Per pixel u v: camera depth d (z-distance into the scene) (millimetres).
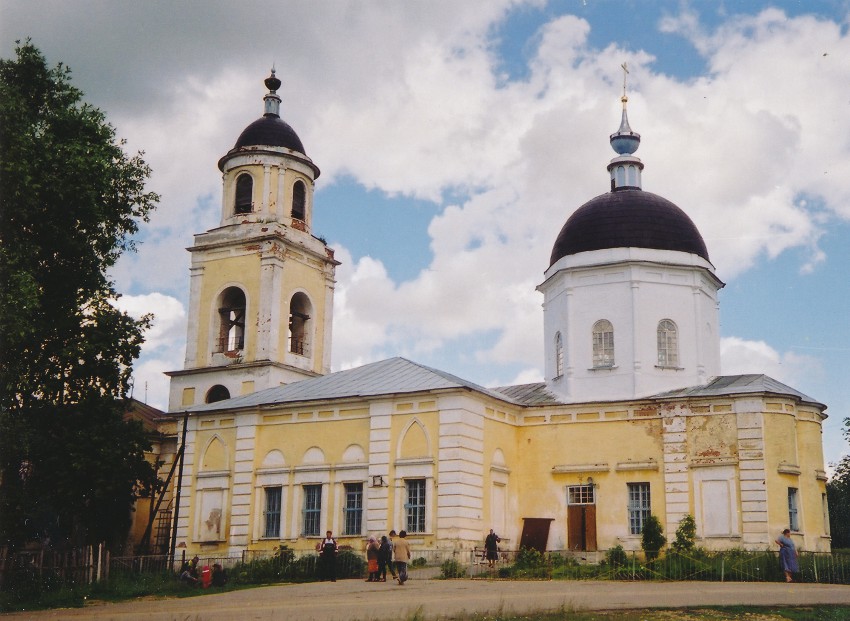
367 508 40625
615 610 23734
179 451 45469
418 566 37688
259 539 42781
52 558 34438
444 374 43250
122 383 39688
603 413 42875
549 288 48531
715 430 40625
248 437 44281
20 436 35062
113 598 30812
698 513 40125
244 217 53500
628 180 49625
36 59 36156
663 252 45250
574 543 42156
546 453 43531
